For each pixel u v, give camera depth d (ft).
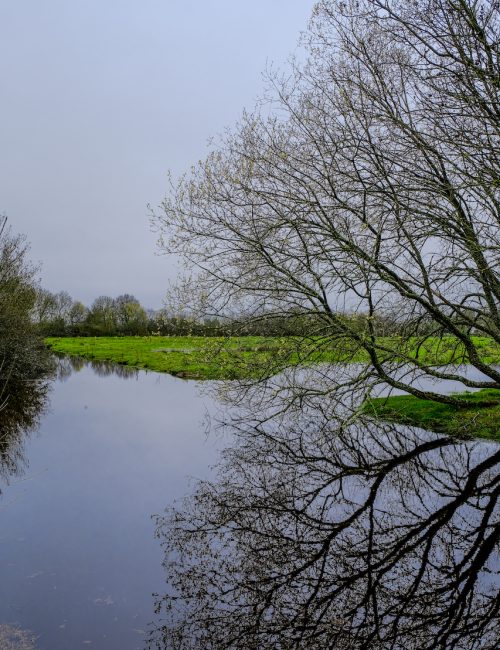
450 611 21.48
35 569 24.02
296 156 44.21
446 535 28.14
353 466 40.65
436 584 23.59
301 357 47.14
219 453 44.98
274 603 22.13
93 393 83.10
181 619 20.24
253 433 52.34
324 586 23.63
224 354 48.03
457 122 37.70
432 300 41.93
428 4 37.40
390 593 22.95
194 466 41.09
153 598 21.79
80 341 244.63
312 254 43.27
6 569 24.00
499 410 49.65
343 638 19.80
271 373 48.14
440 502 32.58
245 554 26.43
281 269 44.47
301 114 43.47
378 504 32.81
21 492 34.86
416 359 47.29
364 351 49.88
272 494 34.91
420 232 42.32
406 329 46.62
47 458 43.37
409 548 26.94
